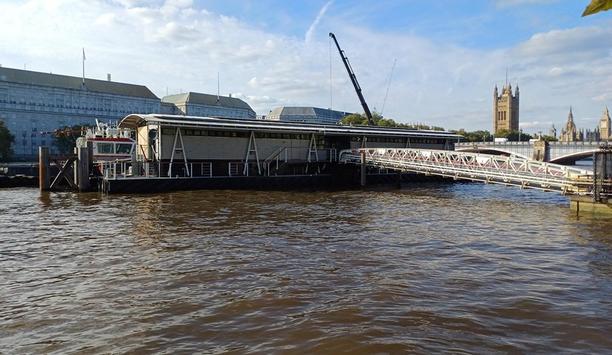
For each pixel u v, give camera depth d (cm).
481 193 5209
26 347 1045
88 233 2433
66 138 13712
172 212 3244
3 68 16050
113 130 6231
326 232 2486
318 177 6312
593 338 1070
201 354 991
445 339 1053
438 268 1716
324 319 1180
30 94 16238
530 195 4941
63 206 3606
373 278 1569
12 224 2728
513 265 1770
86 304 1329
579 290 1448
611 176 3175
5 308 1305
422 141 8344
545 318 1195
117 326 1160
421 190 5622
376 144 7631
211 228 2592
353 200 4247
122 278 1587
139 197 4322
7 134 11225
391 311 1238
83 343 1062
